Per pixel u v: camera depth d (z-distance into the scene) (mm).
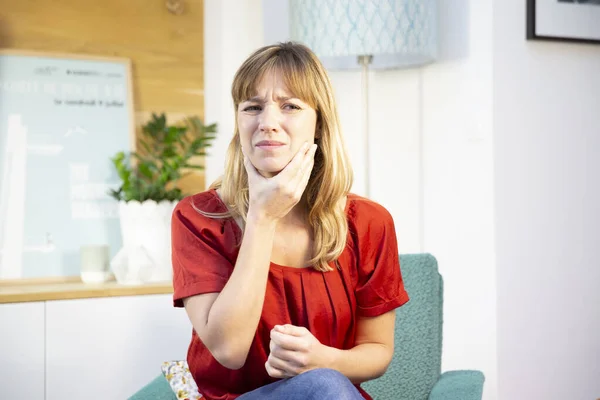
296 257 1397
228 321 1237
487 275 2582
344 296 1407
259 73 1288
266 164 1273
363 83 2699
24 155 2629
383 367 1396
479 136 2598
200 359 1392
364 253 1455
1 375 2238
